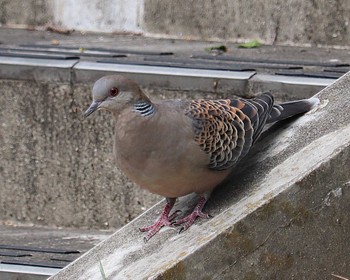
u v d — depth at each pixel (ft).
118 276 28.09
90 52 41.32
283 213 26.53
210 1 43.57
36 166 39.24
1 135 39.32
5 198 39.60
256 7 43.24
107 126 38.34
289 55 41.52
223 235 26.30
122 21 44.80
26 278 35.09
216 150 28.53
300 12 42.83
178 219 29.89
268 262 26.71
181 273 26.23
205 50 42.11
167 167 27.91
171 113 28.14
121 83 27.86
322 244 26.94
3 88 39.04
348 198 26.84
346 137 27.58
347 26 42.55
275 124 32.17
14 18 45.01
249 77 37.78
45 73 38.63
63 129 38.83
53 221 39.42
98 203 38.91
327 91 32.40
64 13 45.03
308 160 27.86
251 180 29.45
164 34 44.42
